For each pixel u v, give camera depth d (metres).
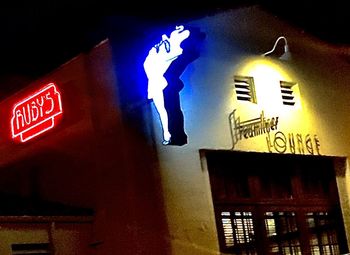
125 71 10.89
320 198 13.05
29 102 12.10
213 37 11.95
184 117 11.12
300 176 12.88
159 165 10.72
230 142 11.57
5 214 10.23
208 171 11.41
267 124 12.24
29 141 12.10
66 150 11.54
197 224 10.85
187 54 10.15
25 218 10.38
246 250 11.58
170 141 10.24
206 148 11.26
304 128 12.87
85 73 11.27
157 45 10.55
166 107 10.28
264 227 11.95
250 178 12.05
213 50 11.88
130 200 10.45
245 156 12.03
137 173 10.51
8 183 12.48
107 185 10.84
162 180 10.69
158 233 10.43
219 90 11.73
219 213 11.38
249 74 12.29
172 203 10.69
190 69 11.45
